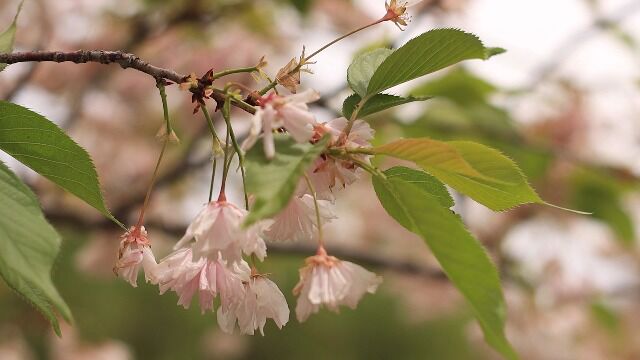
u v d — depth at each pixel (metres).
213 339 4.24
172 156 1.95
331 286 0.80
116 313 4.29
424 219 0.79
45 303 0.80
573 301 2.00
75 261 1.86
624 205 1.84
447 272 0.79
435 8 1.54
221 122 1.55
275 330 5.07
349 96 0.86
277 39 1.74
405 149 0.80
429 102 1.62
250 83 1.67
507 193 0.82
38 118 0.82
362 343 5.29
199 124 1.75
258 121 0.78
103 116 1.89
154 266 0.83
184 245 0.83
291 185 0.77
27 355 2.19
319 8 1.68
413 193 0.79
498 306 0.78
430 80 1.60
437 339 5.07
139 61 0.83
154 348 4.64
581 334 2.09
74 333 2.12
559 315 2.03
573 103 1.82
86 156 0.83
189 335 4.75
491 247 1.95
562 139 1.82
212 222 0.80
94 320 3.86
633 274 2.34
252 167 0.78
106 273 1.83
